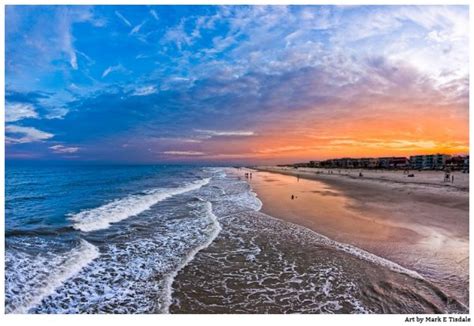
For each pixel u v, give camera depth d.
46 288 5.69
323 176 52.50
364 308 5.05
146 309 5.07
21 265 6.62
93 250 7.91
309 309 5.04
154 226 10.83
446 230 10.00
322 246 8.29
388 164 118.19
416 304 5.17
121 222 11.48
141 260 7.27
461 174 51.47
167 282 6.05
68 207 14.90
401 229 10.18
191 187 28.58
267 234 9.68
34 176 41.44
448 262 6.96
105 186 28.03
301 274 6.40
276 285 5.91
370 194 21.05
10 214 12.80
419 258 7.24
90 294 5.53
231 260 7.29
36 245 8.10
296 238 9.18
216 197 19.92
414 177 42.91
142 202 16.81
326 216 12.66
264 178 49.09
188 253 7.80
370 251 7.81
